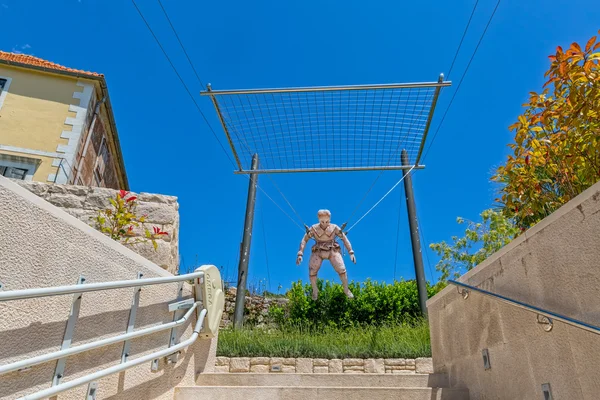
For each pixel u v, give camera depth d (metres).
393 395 3.33
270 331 7.65
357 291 9.44
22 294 1.55
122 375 2.56
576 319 2.09
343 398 3.32
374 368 5.90
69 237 2.13
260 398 3.29
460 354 3.61
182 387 3.25
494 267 3.03
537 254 2.48
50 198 6.28
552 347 2.30
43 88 11.73
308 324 8.55
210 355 4.02
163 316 3.12
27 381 1.76
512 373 2.74
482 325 3.21
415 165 7.21
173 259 6.62
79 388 2.14
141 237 6.26
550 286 2.33
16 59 12.25
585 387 2.01
